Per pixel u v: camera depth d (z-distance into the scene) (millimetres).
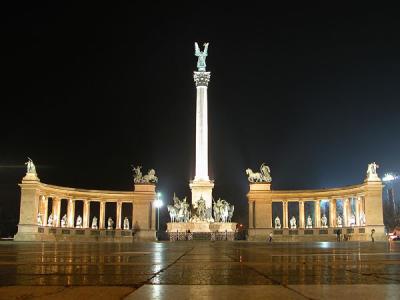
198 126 91562
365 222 76938
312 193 87812
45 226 75688
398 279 11102
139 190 87500
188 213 86500
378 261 18422
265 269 14258
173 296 8328
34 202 73625
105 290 9102
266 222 88000
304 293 8633
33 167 75000
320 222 87188
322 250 31516
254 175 90125
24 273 12773
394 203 114875
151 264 16609
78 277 11617
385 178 95438
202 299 7961
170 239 83188
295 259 20078
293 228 87188
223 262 17922
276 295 8391
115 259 20000
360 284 10016
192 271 13477
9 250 32031
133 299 7992
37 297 8172
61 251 29953
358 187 79188
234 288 9391
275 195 89062
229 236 83750
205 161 90188
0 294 8562
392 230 111875
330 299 7914
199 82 93750
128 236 85125
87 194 85250
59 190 81688
